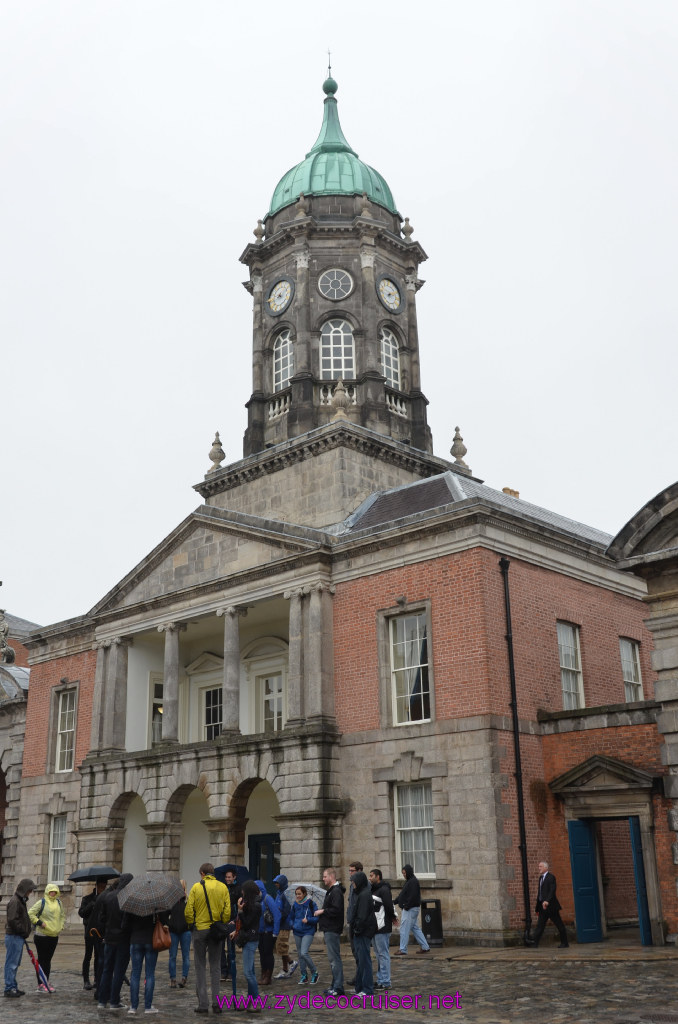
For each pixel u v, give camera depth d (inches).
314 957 860.0
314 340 1440.7
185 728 1355.8
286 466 1368.1
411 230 1550.2
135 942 540.4
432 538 1010.7
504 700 941.2
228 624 1162.0
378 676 1018.7
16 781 1497.3
